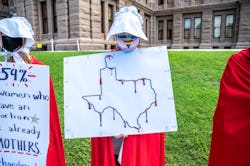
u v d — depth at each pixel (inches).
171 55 430.0
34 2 853.2
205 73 327.3
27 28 98.4
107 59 100.6
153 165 106.7
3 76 98.7
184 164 153.2
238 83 86.4
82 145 173.2
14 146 102.9
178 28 1337.4
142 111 100.0
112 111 100.3
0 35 97.7
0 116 101.8
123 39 96.6
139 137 102.6
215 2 1220.5
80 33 765.9
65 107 100.0
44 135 100.9
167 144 173.8
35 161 102.6
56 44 797.9
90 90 100.5
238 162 88.4
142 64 100.1
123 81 100.3
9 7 1063.0
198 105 229.6
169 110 99.7
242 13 1116.5
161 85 99.8
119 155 105.3
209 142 172.1
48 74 97.1
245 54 87.2
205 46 1262.3
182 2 1314.0
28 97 99.1
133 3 1115.3
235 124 87.6
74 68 100.9
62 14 784.3
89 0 795.4
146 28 1353.3
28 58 102.1
